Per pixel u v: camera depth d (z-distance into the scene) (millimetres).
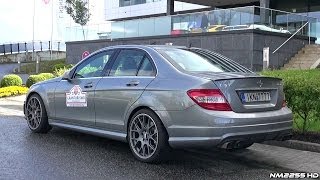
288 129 6383
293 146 7488
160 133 6164
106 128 7059
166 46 7062
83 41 28016
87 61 7746
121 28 25812
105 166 6246
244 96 5973
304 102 7461
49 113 8250
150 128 6340
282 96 6508
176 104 5965
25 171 5953
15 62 43969
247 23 19453
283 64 20094
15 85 19531
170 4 31938
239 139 5797
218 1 31859
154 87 6297
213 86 5824
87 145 7605
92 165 6293
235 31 19531
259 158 6852
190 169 6180
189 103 5844
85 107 7395
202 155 6988
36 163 6371
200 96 5793
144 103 6336
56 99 8039
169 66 6395
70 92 7711
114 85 6895
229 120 5707
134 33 25031
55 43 43125
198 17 21703
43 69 33375
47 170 6016
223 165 6441
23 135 8414
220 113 5738
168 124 6043
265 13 19750
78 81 7652
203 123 5738
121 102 6730
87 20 42281
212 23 21000
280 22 20438
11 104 14258
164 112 6082
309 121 7891
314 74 9016
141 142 6480
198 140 5789
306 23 21641
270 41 19625
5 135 8406
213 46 20500
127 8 42656
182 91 5941
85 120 7426
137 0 41719
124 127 6711
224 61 7086
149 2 40531
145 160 6395
